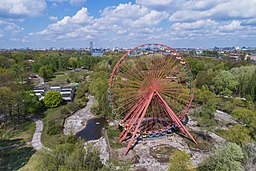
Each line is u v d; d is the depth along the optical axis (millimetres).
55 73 170375
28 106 72750
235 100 77375
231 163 34094
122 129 62906
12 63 151250
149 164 43938
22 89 90125
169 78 59312
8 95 66750
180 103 70875
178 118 57688
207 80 97188
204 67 118625
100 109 79750
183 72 60781
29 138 58156
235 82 87875
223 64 121438
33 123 69938
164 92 57844
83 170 26828
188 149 49938
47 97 85125
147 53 55844
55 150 32406
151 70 57688
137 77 62156
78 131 65438
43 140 56875
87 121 73938
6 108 67125
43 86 117688
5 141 56531
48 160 30016
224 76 89812
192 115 69500
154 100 62812
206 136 54656
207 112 63344
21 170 41938
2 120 70562
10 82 92812
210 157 38406
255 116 54969
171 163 37062
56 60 181875
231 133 48750
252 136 50031
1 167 43656
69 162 28234
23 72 131875
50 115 77625
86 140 58594
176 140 54906
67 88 106250
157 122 65188
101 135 62062
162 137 56438
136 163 44312
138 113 53406
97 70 136125
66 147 33125
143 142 53781
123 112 65438
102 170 27703
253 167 35656
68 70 184500
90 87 101562
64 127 68500
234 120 66938
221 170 34844
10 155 48781
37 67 159625
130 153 48500
